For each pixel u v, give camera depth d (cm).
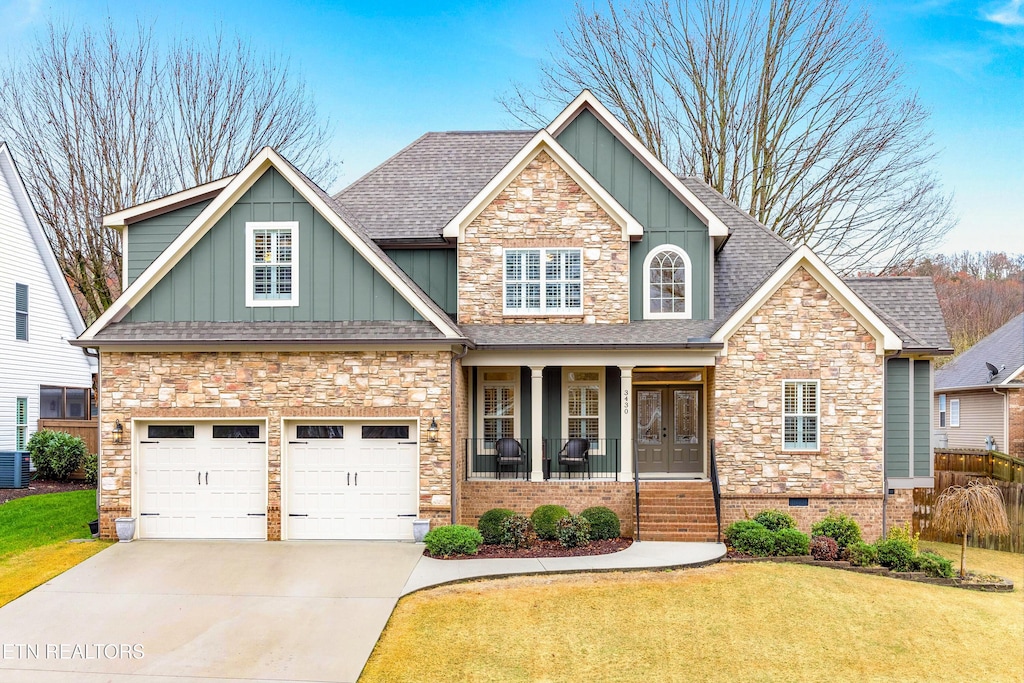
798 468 1606
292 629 1011
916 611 1167
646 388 1823
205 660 912
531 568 1287
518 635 1009
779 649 996
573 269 1717
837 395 1608
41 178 2709
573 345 1573
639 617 1085
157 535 1457
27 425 2383
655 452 1811
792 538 1427
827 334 1612
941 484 1930
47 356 2489
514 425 1775
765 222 2852
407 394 1450
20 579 1209
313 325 1476
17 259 2347
